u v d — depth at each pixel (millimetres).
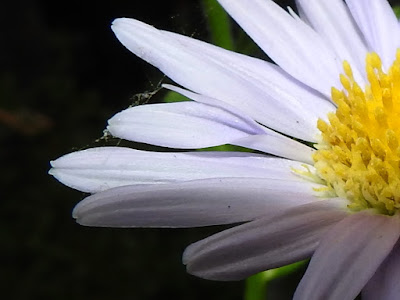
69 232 144
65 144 151
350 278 58
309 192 68
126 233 143
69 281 141
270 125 72
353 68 75
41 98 156
